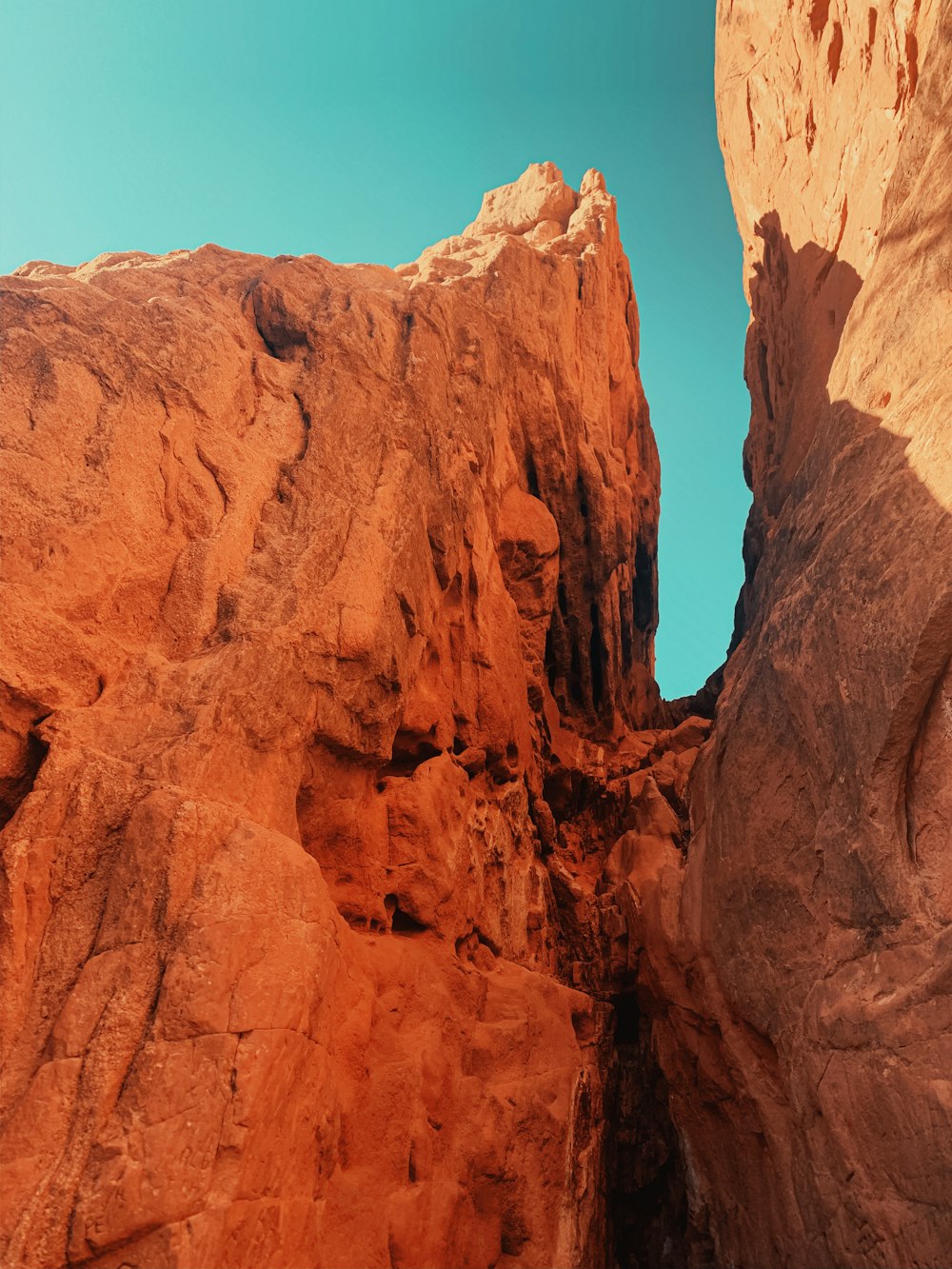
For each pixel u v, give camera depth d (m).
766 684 11.34
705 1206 11.01
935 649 8.36
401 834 10.88
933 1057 7.31
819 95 16.27
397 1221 7.97
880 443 10.45
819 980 8.99
